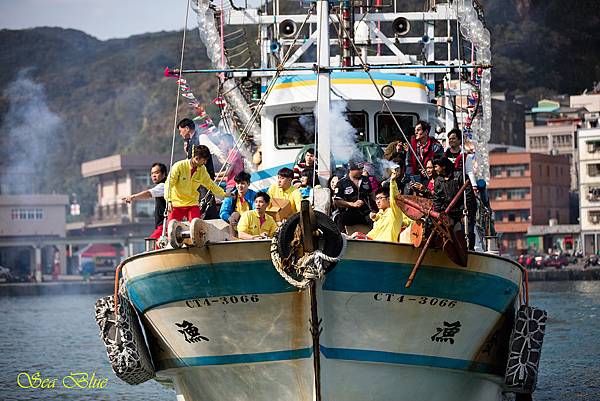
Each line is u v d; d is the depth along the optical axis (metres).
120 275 27.78
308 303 24.98
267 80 34.81
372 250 24.66
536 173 194.38
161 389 44.81
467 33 35.38
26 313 100.88
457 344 26.78
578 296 100.50
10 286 156.88
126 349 27.48
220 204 31.42
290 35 35.88
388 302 25.33
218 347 26.31
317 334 24.88
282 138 31.92
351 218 27.88
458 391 27.83
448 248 24.61
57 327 79.75
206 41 36.28
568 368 48.12
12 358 57.00
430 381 26.89
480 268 26.17
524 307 28.25
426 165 28.70
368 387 26.14
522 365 27.81
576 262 171.38
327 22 28.53
